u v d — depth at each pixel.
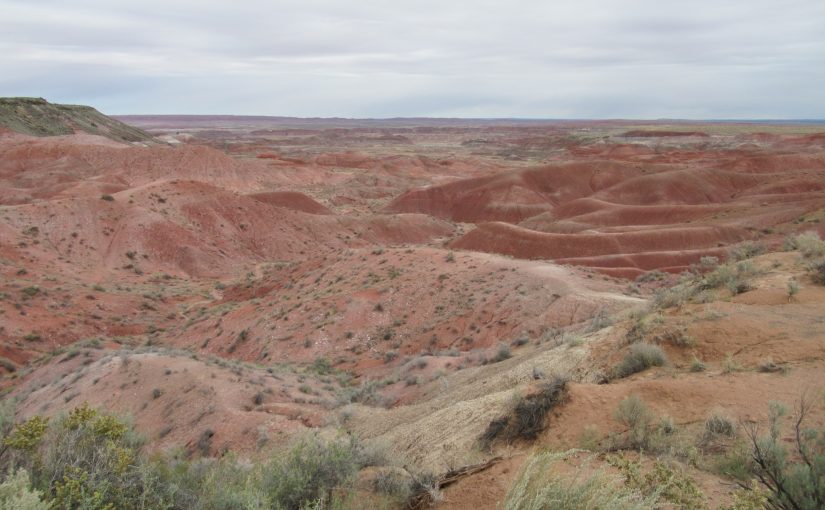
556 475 4.14
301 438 7.45
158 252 67.94
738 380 7.40
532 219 107.12
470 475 5.90
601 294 30.61
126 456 5.05
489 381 12.38
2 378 32.38
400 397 17.53
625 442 6.15
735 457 5.21
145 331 46.31
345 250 49.50
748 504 3.98
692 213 86.38
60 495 4.33
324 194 137.50
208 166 129.38
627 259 61.25
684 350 9.36
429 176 178.12
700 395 7.04
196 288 60.59
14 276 49.44
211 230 76.62
